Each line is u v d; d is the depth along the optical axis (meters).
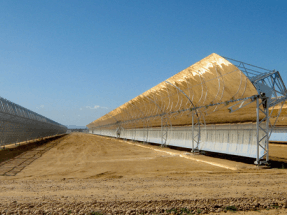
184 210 6.07
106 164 14.28
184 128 22.44
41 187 8.30
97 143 34.09
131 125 40.19
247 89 12.70
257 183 8.55
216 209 6.18
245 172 11.16
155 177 10.10
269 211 6.12
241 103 13.00
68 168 13.16
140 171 11.91
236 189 7.68
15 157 18.38
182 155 17.59
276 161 14.51
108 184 8.70
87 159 16.78
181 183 8.67
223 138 16.83
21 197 6.95
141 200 6.49
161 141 25.73
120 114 40.09
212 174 10.75
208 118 18.05
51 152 22.00
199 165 13.52
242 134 15.02
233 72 12.91
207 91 15.80
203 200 6.54
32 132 40.41
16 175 11.24
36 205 6.21
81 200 6.57
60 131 98.69
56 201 6.50
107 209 5.98
